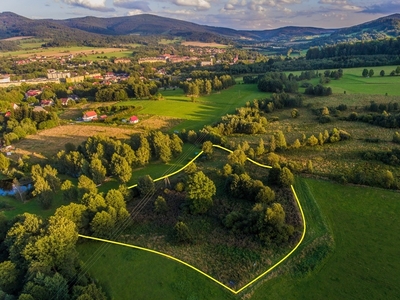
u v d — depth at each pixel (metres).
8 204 65.81
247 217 50.00
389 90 128.38
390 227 47.59
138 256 45.62
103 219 49.56
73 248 42.59
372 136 83.12
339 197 56.09
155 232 51.44
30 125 114.06
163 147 77.75
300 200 56.00
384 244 44.38
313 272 40.53
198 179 55.34
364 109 108.38
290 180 59.84
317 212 52.09
